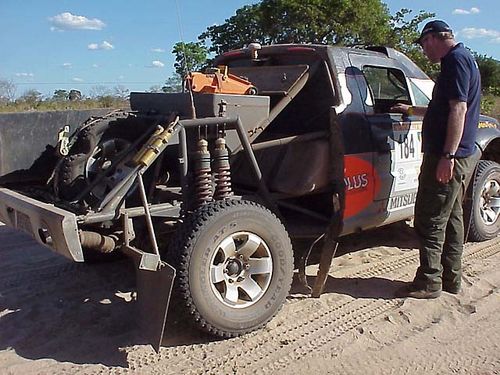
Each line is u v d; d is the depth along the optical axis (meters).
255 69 5.67
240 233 4.37
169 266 3.91
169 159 5.09
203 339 4.38
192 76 4.96
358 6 20.69
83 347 4.29
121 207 4.39
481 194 6.53
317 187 5.23
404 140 5.77
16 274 5.73
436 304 5.00
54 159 5.41
